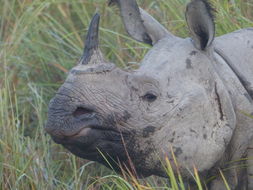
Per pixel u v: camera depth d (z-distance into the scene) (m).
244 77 16.61
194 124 15.74
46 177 19.72
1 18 28.22
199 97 15.74
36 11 26.27
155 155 15.70
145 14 16.97
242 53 16.94
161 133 15.59
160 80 15.66
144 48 23.00
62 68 25.20
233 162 16.64
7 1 28.17
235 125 16.22
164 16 23.64
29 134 23.67
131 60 23.53
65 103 14.62
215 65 16.31
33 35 26.41
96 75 14.98
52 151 21.78
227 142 16.06
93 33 15.02
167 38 16.72
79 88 14.75
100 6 26.25
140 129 15.42
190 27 16.11
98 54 15.10
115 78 15.25
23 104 24.39
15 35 26.05
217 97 15.99
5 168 19.75
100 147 15.24
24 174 19.09
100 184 18.95
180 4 23.20
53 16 28.00
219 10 21.12
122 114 15.20
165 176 16.20
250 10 22.31
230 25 21.05
